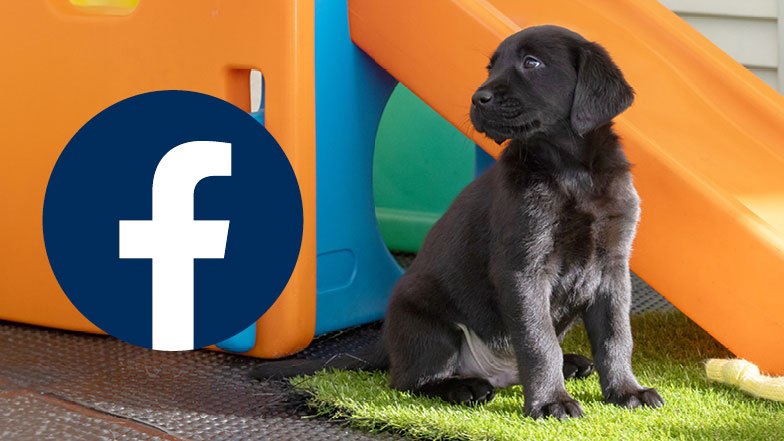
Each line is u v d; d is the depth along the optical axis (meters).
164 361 1.58
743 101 1.77
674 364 1.55
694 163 1.57
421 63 1.61
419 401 1.43
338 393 1.44
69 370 1.54
